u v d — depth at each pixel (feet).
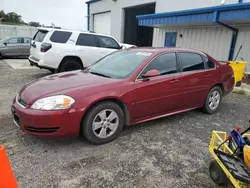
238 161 7.86
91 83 11.19
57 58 25.20
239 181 7.09
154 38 45.47
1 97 18.56
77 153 10.15
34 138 11.31
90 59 27.63
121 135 12.12
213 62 16.10
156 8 44.83
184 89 13.99
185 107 14.62
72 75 12.96
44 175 8.55
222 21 27.20
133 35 58.85
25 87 11.78
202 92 15.23
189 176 8.87
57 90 10.41
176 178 8.71
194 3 36.47
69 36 26.12
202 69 15.21
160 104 12.98
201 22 29.55
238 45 30.40
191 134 12.66
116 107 11.19
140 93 11.91
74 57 26.53
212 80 15.65
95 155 10.04
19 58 48.67
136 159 9.85
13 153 9.95
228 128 13.82
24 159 9.53
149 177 8.69
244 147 7.82
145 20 37.52
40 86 11.14
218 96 16.57
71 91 10.28
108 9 59.57
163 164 9.58
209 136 12.50
